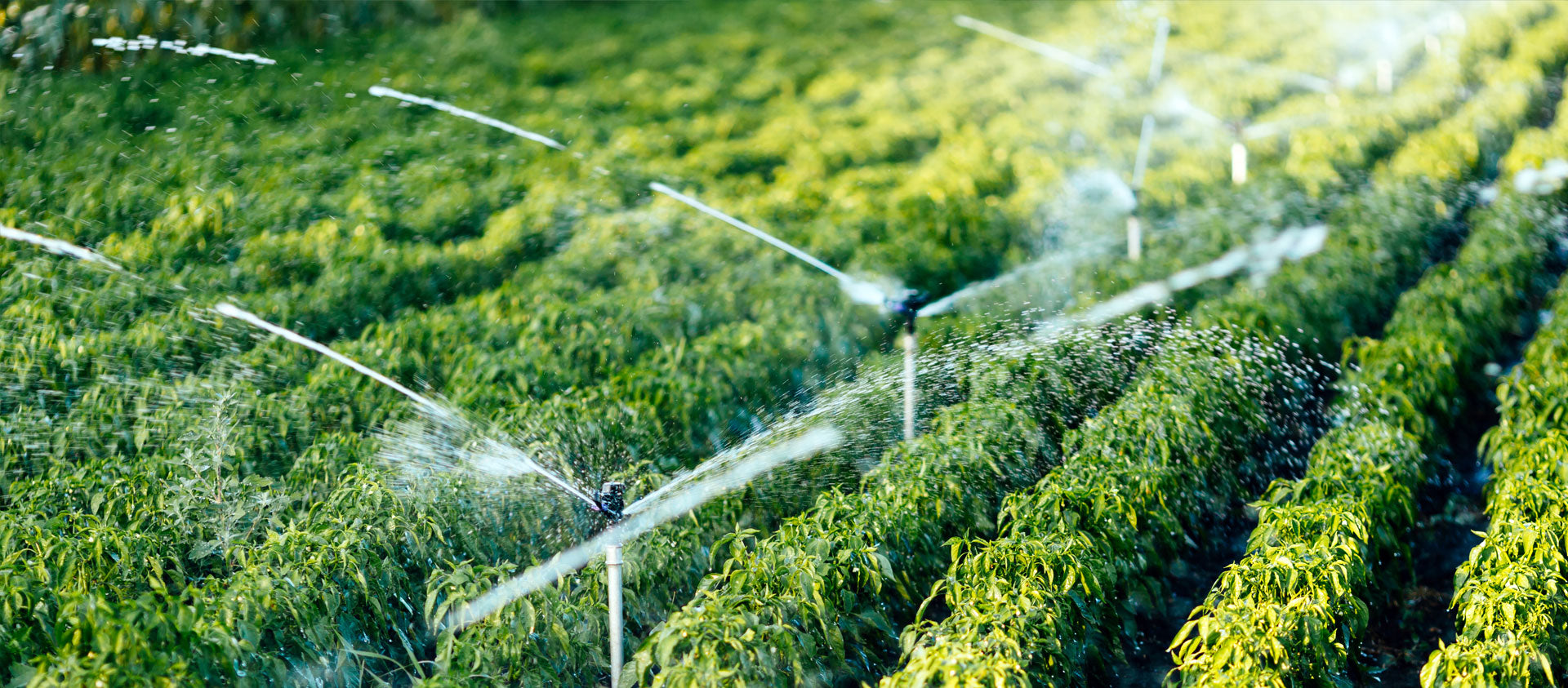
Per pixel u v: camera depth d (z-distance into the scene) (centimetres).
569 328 1231
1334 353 1345
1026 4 3188
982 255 1576
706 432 1097
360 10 2384
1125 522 877
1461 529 1083
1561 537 819
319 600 744
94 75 1862
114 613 661
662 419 1077
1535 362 1166
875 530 821
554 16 2789
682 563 853
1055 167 1889
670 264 1457
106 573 761
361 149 1789
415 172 1706
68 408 1071
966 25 2942
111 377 1098
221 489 866
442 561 852
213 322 1210
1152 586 895
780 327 1278
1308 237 1592
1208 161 1966
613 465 989
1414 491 1025
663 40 2689
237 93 1909
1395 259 1586
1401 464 990
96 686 606
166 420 998
